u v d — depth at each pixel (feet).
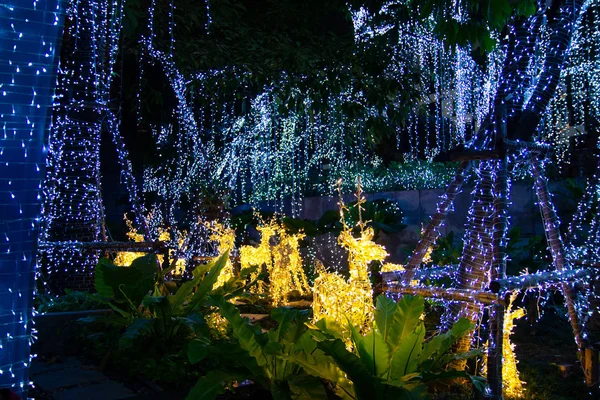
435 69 40.96
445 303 21.21
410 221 37.76
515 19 19.36
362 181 43.21
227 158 50.14
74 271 27.25
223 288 22.07
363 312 17.88
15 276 11.34
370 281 19.36
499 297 14.62
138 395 16.33
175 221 46.14
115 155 52.75
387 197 39.73
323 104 36.96
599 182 26.76
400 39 37.96
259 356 14.69
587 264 20.56
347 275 35.96
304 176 49.03
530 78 19.44
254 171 50.98
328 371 14.06
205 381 14.23
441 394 16.98
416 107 41.50
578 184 29.19
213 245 37.27
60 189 27.99
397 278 17.75
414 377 13.47
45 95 11.81
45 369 18.98
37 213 11.67
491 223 18.40
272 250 32.19
